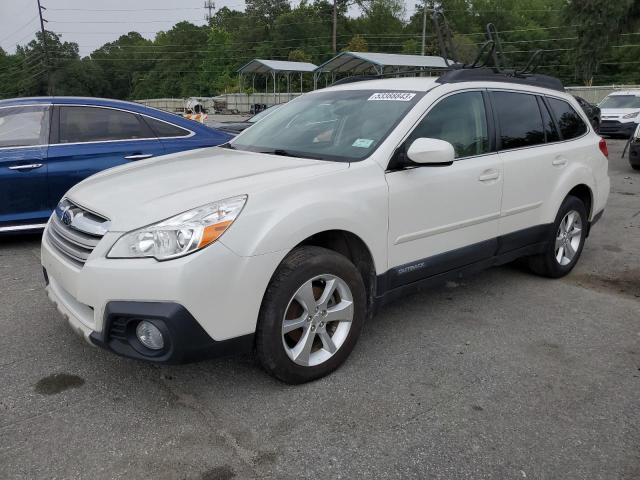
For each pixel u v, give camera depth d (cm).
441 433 278
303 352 310
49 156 571
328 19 7769
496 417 292
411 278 367
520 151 439
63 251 308
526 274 525
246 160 361
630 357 362
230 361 346
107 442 268
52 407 296
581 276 523
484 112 416
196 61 9162
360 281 329
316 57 7375
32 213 575
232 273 275
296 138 396
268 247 284
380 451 264
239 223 279
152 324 266
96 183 343
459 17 7225
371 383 324
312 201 303
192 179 320
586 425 287
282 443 268
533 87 473
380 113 379
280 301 293
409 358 355
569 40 6731
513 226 439
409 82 409
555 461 259
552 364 351
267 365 301
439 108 382
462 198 386
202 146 648
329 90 446
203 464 253
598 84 6712
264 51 7875
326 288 315
